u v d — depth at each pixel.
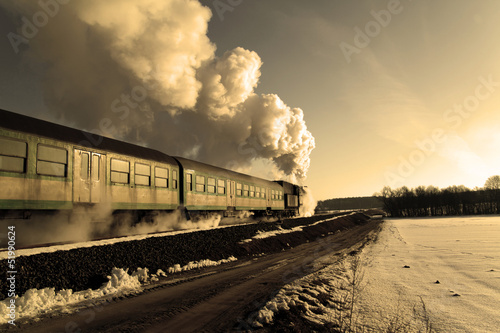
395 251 19.88
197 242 13.93
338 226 44.56
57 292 6.94
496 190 89.62
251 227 20.91
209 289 8.28
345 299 8.72
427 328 6.38
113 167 13.05
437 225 47.25
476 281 10.98
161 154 17.06
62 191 10.69
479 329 6.70
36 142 9.92
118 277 8.37
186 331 5.24
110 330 5.11
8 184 9.07
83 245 9.38
